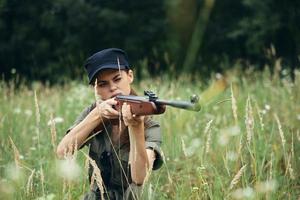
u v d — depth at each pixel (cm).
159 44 2202
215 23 2358
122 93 344
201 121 670
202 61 2241
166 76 1063
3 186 345
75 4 2205
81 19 2211
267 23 1995
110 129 354
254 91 907
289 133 562
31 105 841
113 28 2267
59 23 2212
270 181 374
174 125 614
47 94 979
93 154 363
